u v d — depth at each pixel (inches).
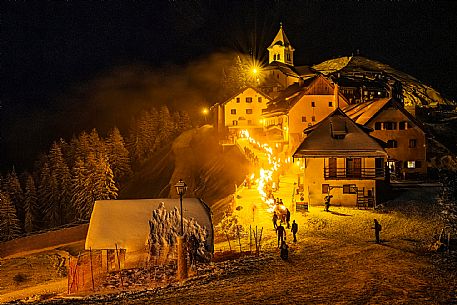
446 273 1049.5
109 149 4677.7
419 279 1001.5
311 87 3491.6
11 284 1728.6
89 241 1272.1
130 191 4451.3
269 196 2170.3
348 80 4522.6
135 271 1232.8
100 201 1369.3
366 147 2057.1
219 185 3383.4
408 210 1895.9
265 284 1011.9
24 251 2642.7
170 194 3929.6
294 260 1234.6
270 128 3873.0
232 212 2063.2
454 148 3447.3
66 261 2107.5
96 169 3545.8
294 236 1460.4
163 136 5442.9
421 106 4653.1
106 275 1219.9
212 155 4399.6
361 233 1557.6
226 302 883.4
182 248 1149.1
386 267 1117.7
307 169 2068.2
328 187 2052.2
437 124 3922.2
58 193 3705.7
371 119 2667.3
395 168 2672.2
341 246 1374.3
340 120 2143.2
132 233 1286.9
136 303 916.6
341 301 855.1
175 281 1127.0
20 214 3567.9
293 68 5954.7
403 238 1470.2
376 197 2039.9
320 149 2064.5
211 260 1299.2
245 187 2679.6
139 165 5068.9
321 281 1013.2
